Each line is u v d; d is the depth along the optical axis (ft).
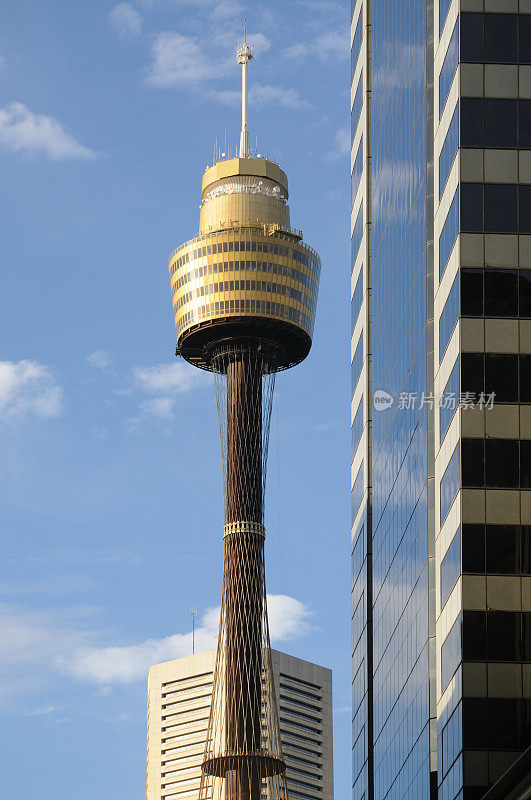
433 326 395.75
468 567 338.34
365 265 543.39
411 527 418.31
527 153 365.20
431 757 369.09
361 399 542.98
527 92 369.30
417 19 447.42
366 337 535.19
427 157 416.67
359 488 539.70
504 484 343.05
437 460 378.32
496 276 356.59
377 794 473.67
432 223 406.21
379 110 530.68
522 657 332.19
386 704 460.55
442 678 358.84
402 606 432.25
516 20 374.43
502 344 351.87
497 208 360.89
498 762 325.62
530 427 346.74
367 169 552.82
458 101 369.30
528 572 337.52
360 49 585.22
